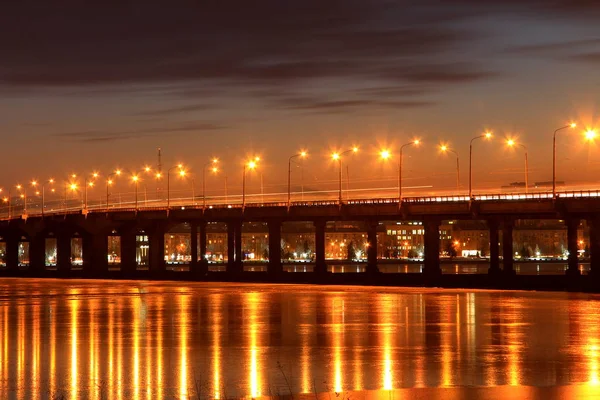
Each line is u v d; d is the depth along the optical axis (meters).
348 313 96.94
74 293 137.00
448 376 57.62
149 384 56.16
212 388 54.75
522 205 158.00
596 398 49.94
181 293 134.75
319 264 192.00
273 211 194.62
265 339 75.25
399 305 107.44
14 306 110.06
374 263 183.88
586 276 154.25
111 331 81.69
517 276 156.88
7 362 64.31
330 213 185.38
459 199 165.75
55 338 77.00
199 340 75.00
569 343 71.69
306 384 55.56
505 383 55.19
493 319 89.56
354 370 60.00
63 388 55.28
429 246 175.00
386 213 176.00
